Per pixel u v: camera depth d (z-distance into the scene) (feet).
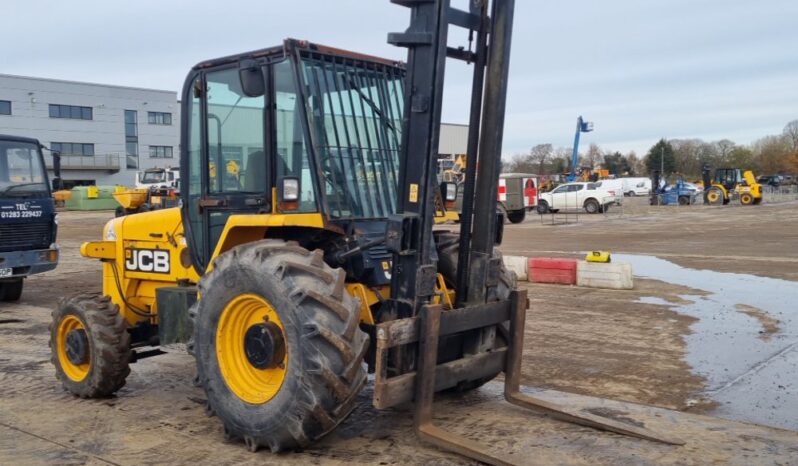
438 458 14.62
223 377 15.26
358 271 15.67
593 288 38.24
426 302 14.84
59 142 187.21
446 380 15.43
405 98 14.83
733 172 135.64
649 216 105.09
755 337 25.91
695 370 21.75
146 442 15.93
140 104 201.67
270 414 14.19
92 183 193.67
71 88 188.24
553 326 28.40
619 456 14.53
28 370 22.75
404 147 14.89
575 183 118.42
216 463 14.57
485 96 16.31
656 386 20.16
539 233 77.30
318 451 15.07
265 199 16.02
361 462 14.46
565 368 22.18
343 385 13.47
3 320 32.53
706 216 101.71
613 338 26.17
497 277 16.72
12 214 36.37
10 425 17.28
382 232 16.31
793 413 17.71
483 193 16.55
